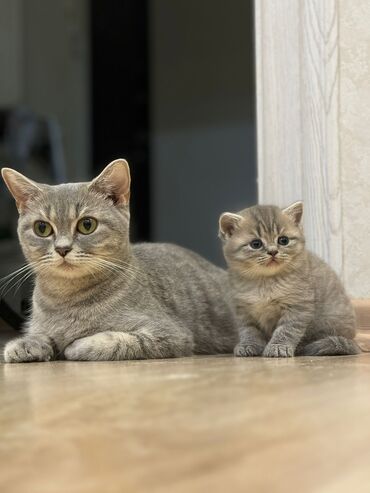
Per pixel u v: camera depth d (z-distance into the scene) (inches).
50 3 83.7
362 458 10.6
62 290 27.8
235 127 79.2
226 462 10.4
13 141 70.0
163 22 80.9
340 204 32.9
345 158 32.9
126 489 9.1
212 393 16.4
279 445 11.4
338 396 15.9
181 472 9.9
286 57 33.8
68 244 27.0
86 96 84.3
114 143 83.7
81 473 10.0
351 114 32.9
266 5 34.0
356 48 32.8
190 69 80.4
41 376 21.2
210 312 32.1
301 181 33.6
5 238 59.4
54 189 28.4
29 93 84.0
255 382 18.2
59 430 13.0
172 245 35.1
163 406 14.9
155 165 82.1
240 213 29.9
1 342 41.3
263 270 28.1
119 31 82.7
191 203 81.1
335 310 29.0
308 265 28.9
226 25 78.5
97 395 16.6
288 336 27.8
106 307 27.8
